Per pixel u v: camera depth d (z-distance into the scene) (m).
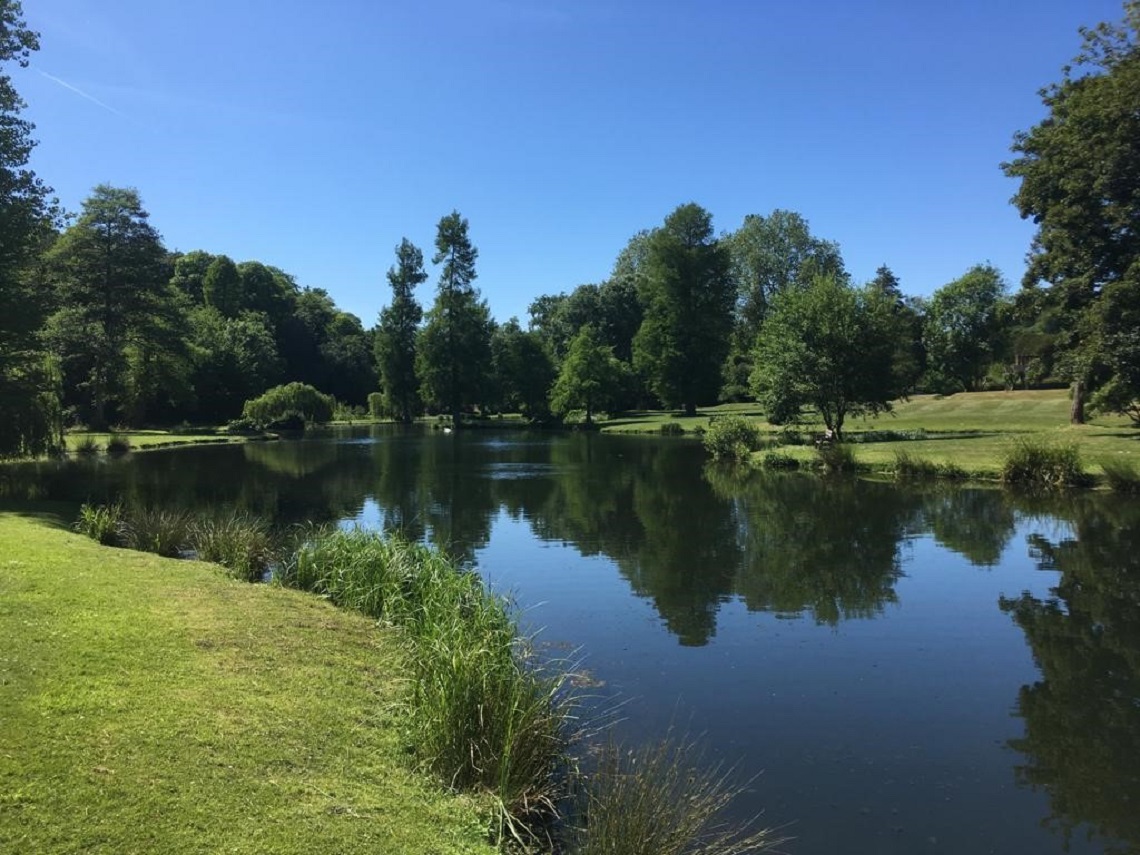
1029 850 4.73
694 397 58.31
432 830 4.19
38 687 4.92
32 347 21.84
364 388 86.31
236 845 3.62
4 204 21.62
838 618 9.74
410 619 7.84
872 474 24.38
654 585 11.43
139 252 43.59
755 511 18.19
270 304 82.50
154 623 6.68
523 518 17.45
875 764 5.88
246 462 30.73
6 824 3.46
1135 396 24.48
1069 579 11.60
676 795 4.98
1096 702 7.12
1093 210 24.83
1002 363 68.94
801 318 31.55
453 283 64.69
